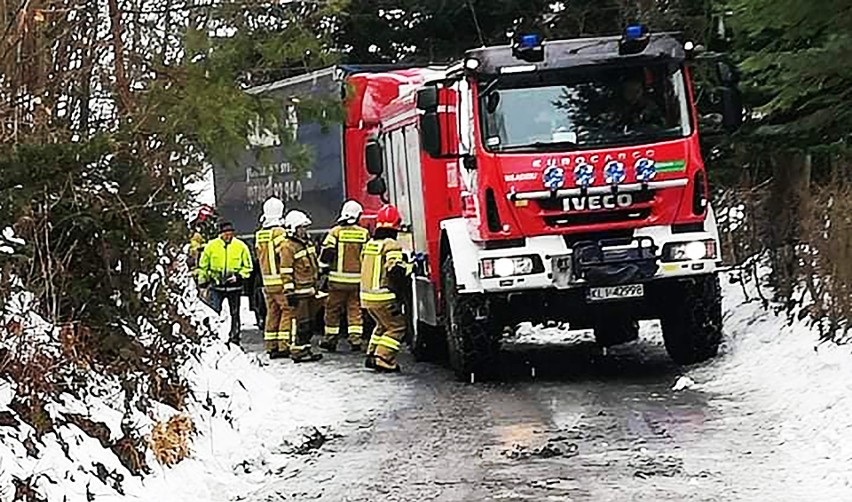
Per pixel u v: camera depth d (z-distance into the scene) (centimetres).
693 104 1309
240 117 1077
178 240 1116
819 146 1345
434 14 2872
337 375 1466
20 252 908
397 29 2934
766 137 1398
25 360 855
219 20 1102
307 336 1620
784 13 1152
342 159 1894
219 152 1080
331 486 910
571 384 1316
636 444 996
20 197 907
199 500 883
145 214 1030
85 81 1060
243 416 1145
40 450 791
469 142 1305
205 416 1058
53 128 977
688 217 1298
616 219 1287
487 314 1336
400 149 1611
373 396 1302
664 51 1300
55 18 1007
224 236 1834
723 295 1708
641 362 1453
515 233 1280
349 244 1706
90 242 985
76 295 973
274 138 1168
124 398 946
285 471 973
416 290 1561
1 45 947
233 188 2275
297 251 1616
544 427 1086
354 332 1722
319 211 1992
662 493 838
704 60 1469
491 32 2891
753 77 1322
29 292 928
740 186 1623
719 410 1115
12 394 825
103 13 1070
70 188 945
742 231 1662
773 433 1007
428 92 1350
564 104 1293
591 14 2639
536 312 1327
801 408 1066
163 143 1045
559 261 1278
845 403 1020
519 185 1277
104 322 998
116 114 1050
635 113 1298
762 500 812
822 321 1305
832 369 1157
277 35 1119
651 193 1289
